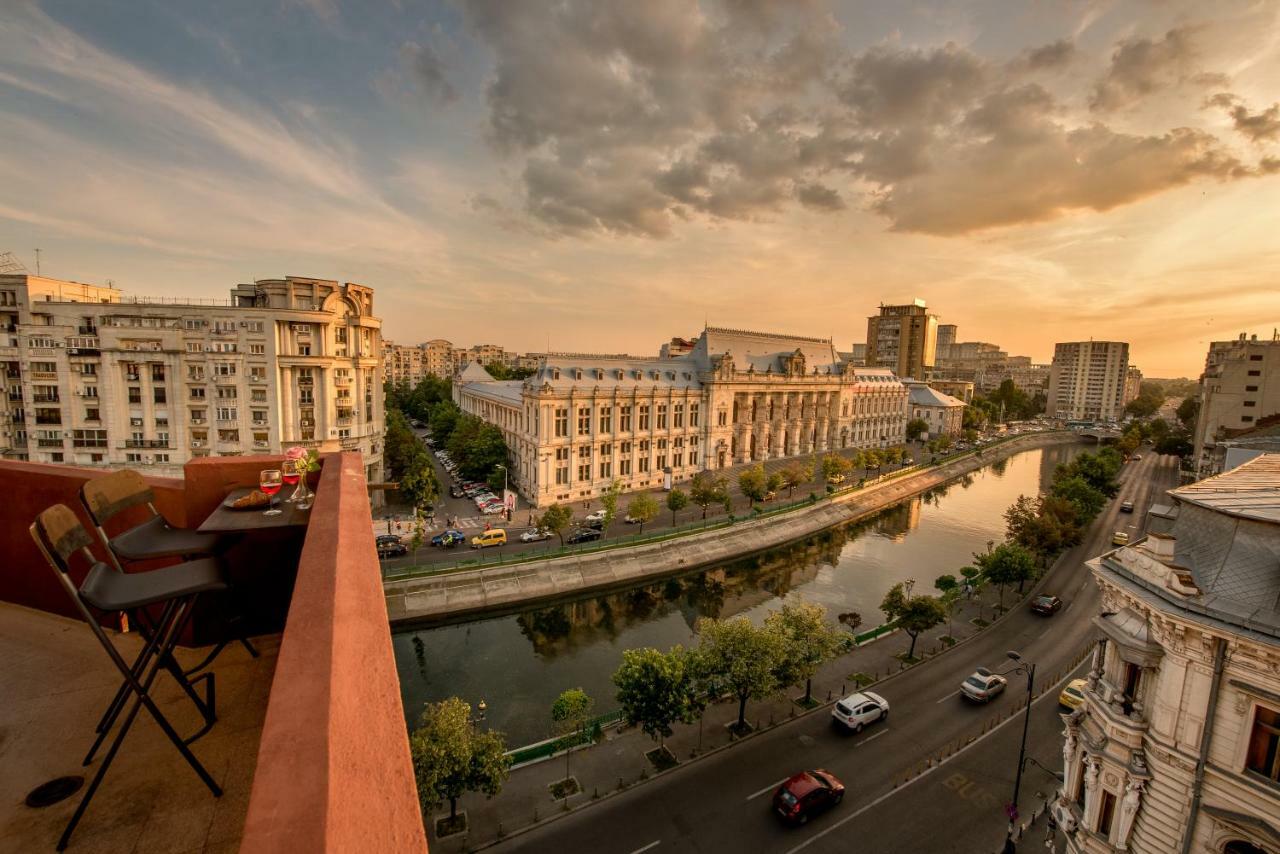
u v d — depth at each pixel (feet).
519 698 157.17
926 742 133.28
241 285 312.29
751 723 139.64
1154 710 68.13
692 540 264.11
